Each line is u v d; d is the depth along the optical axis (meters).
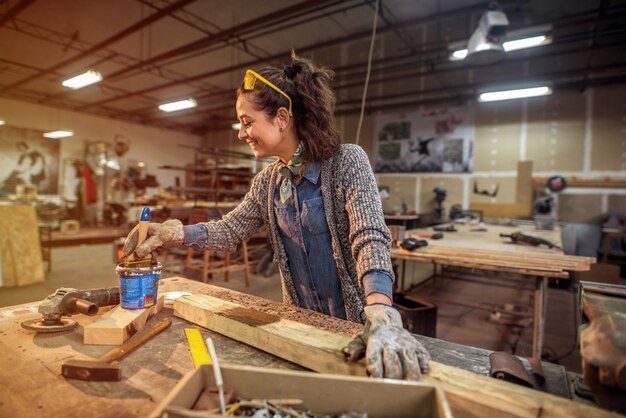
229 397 0.54
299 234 1.02
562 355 2.63
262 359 0.80
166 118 10.61
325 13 5.18
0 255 3.89
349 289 1.00
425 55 5.99
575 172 5.85
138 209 6.02
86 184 9.35
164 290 1.23
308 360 0.75
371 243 0.81
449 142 6.91
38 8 5.18
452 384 0.62
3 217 3.95
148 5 4.91
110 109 9.65
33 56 6.70
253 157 4.98
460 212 5.71
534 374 0.77
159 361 0.78
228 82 8.13
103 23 5.62
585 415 0.54
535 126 6.14
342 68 6.49
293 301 1.14
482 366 0.80
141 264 1.02
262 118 0.91
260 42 6.40
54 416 0.58
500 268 1.89
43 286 3.98
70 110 9.32
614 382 0.53
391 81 7.26
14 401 0.62
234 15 5.50
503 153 6.42
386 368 0.58
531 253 2.13
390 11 5.27
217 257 4.69
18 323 0.96
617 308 0.63
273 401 0.55
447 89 6.59
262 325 0.87
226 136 11.02
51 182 9.02
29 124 8.73
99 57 6.79
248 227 1.17
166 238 1.00
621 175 5.53
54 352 0.81
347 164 0.95
